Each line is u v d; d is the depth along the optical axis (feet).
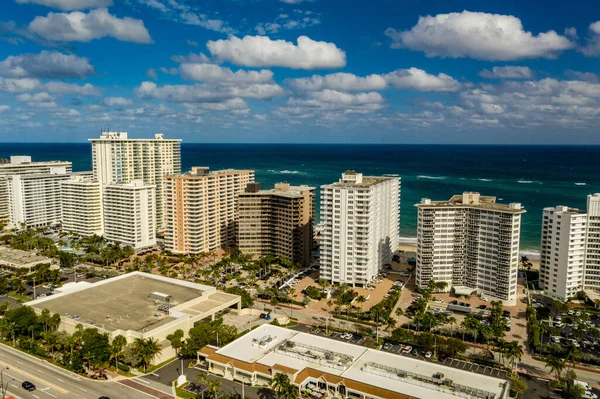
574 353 624.18
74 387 597.11
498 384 563.48
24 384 591.37
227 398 548.31
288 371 587.27
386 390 546.67
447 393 544.62
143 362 650.02
